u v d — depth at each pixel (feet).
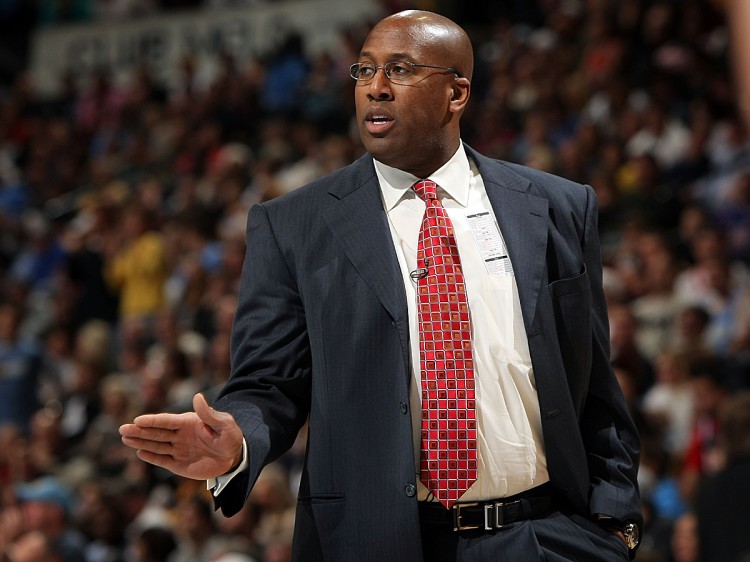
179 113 160.56
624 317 81.20
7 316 113.80
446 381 25.25
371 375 25.31
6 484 81.46
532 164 111.75
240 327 26.86
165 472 81.92
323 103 148.56
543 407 25.62
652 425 71.72
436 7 156.56
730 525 46.11
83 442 94.73
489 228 26.78
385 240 26.22
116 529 75.41
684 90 123.03
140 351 104.58
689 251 99.91
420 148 26.58
